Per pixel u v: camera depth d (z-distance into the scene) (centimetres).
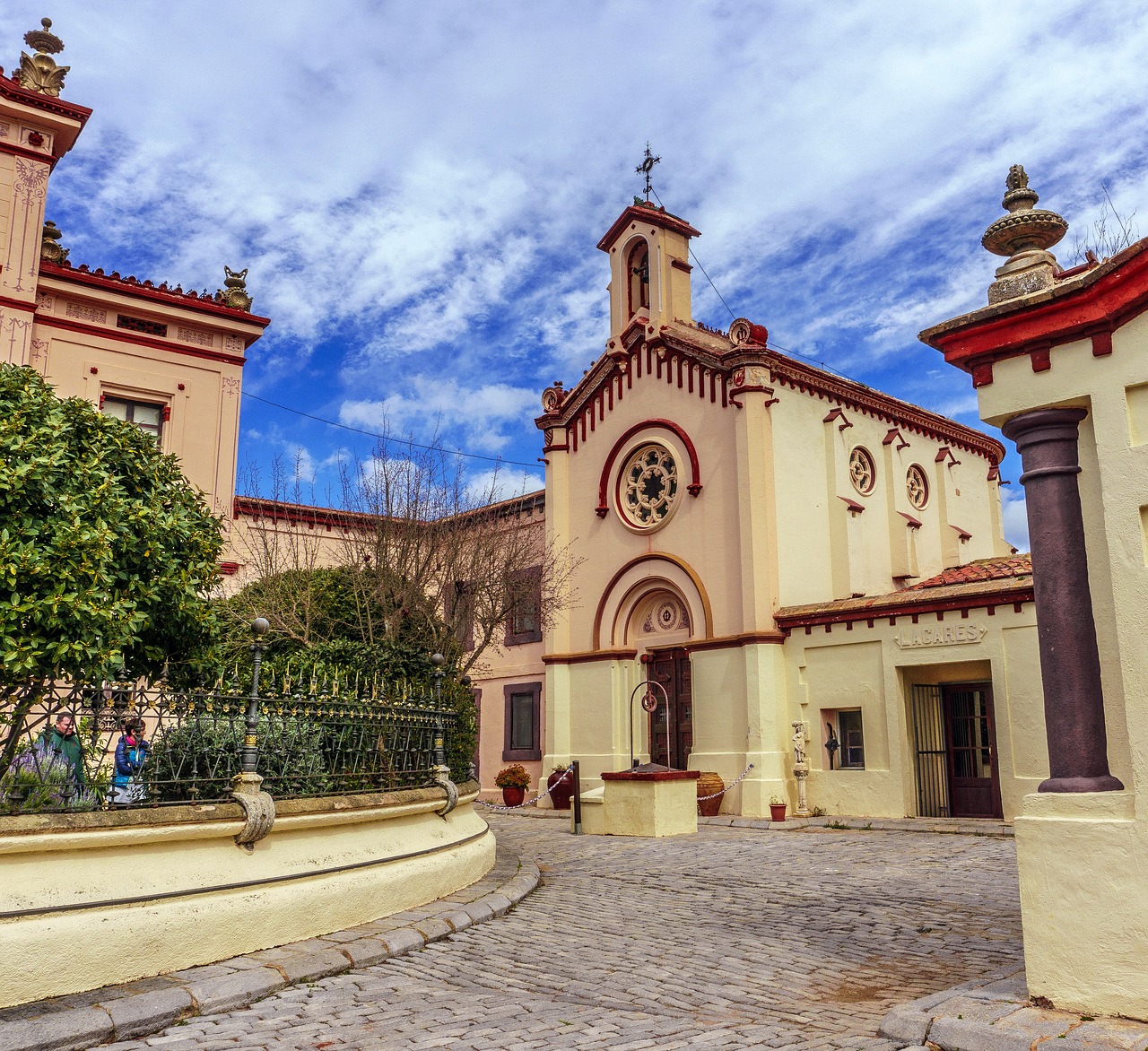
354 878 858
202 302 1894
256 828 768
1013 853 1307
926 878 1130
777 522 2088
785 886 1099
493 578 1956
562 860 1362
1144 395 587
